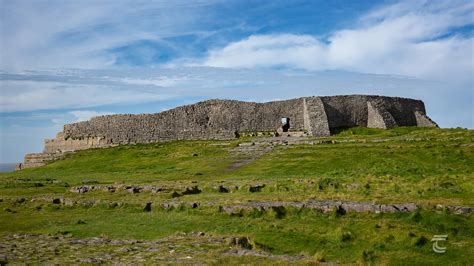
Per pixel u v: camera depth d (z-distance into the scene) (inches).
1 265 878.4
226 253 982.4
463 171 1931.6
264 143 3358.8
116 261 915.4
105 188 1972.2
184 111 4296.3
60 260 925.2
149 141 4286.4
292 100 4116.6
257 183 1873.8
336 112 3986.2
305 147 3006.9
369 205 1314.0
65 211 1672.0
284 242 1107.3
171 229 1300.4
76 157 3821.4
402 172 1967.3
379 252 1008.2
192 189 1847.9
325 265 900.0
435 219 1202.0
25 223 1475.1
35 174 3154.5
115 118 4439.0
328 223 1242.6
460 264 926.4
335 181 1768.0
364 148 2763.3
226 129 4192.9
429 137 2994.6
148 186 1945.1
